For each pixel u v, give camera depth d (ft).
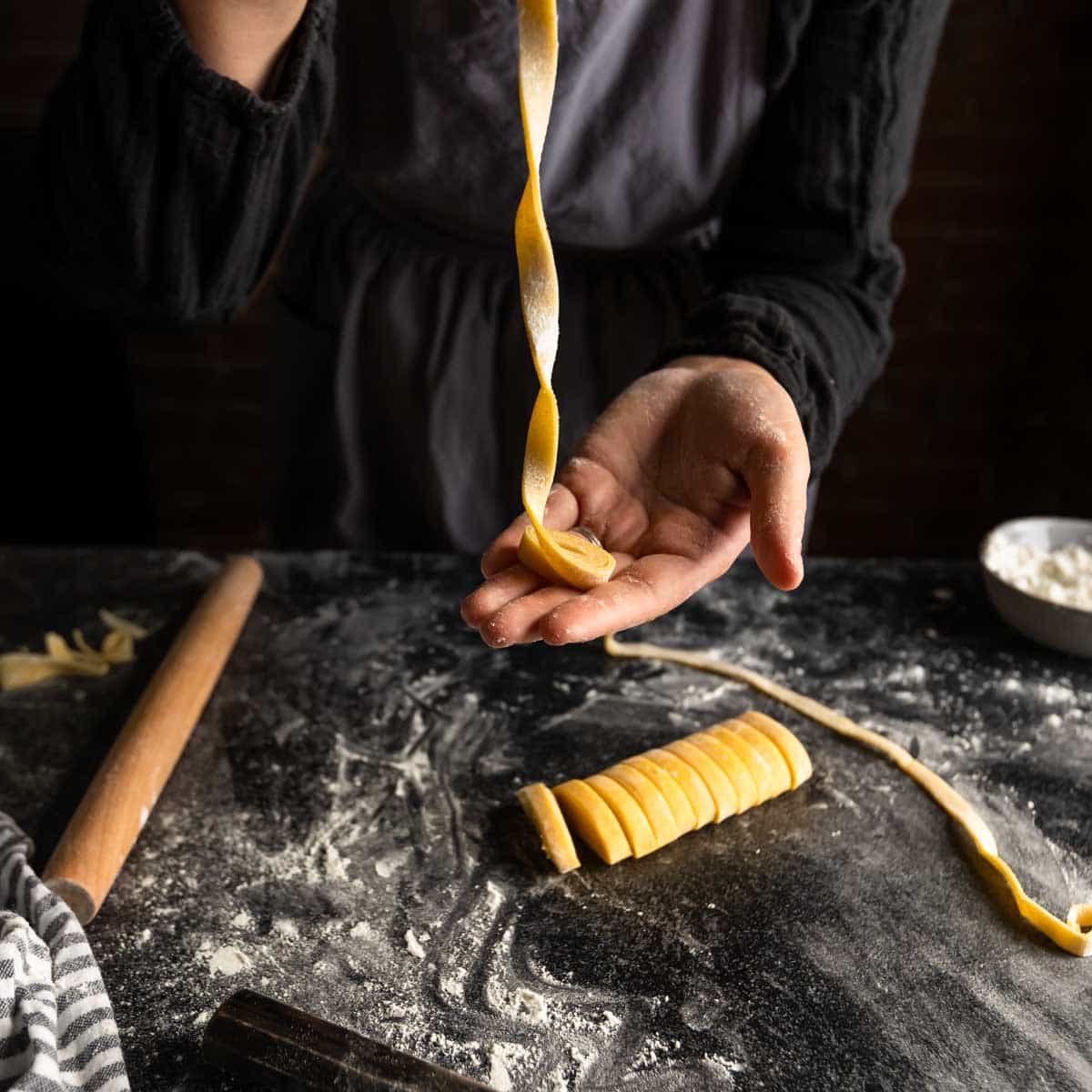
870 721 3.09
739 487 2.51
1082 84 6.51
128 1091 1.99
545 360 2.13
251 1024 2.04
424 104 3.17
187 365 7.16
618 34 3.05
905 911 2.47
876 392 7.39
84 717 3.07
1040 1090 2.08
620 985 2.28
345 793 2.81
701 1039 2.17
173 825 2.70
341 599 3.63
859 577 3.81
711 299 3.09
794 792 2.83
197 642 3.20
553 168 3.30
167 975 2.30
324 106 2.90
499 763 2.92
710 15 3.12
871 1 3.03
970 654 3.39
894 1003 2.25
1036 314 7.11
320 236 3.77
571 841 2.57
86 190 2.83
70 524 6.23
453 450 3.84
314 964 2.32
